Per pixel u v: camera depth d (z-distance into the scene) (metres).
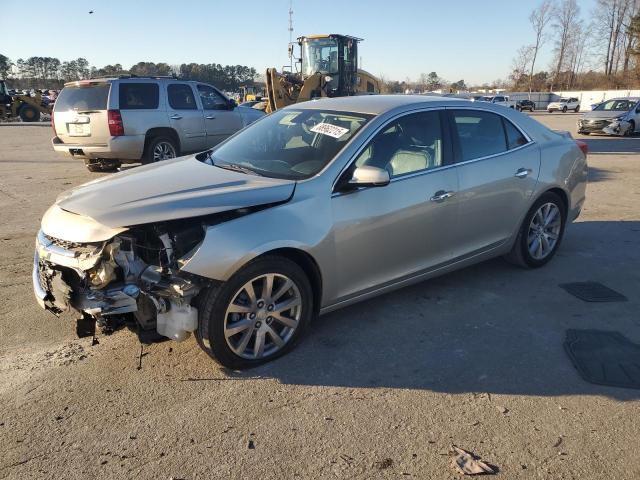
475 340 3.80
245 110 12.25
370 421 2.90
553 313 4.24
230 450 2.67
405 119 4.07
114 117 9.58
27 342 3.71
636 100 21.23
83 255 3.17
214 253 3.05
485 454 2.65
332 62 17.45
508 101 49.59
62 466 2.55
